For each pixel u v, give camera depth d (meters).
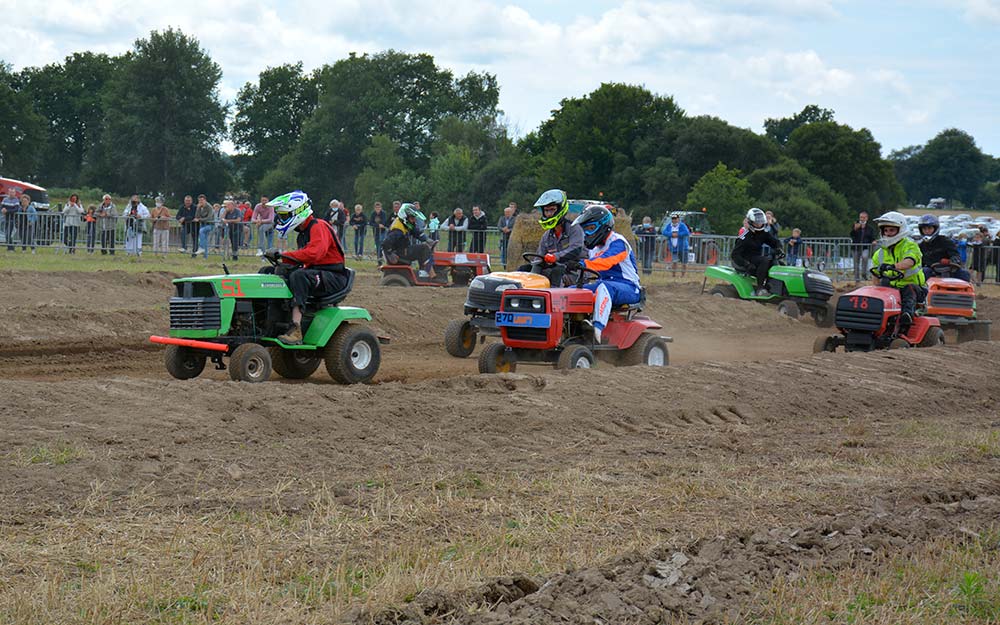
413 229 23.44
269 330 12.36
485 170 82.62
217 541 6.27
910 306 16.70
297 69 106.06
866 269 33.41
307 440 9.13
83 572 5.68
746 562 6.27
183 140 93.81
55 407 9.21
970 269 33.12
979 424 12.25
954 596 5.88
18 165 98.69
